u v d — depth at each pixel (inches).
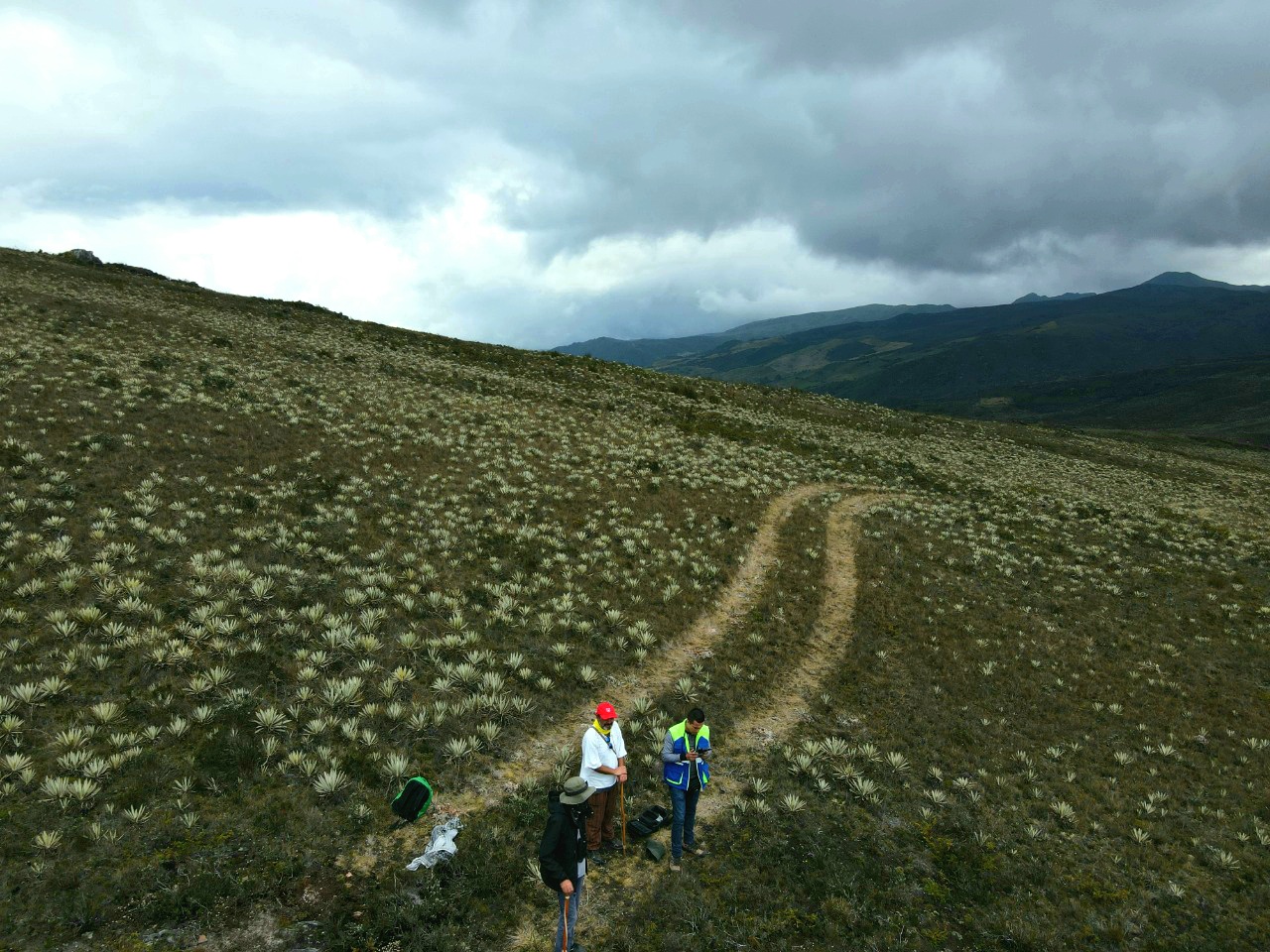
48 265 2343.8
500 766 438.3
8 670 437.1
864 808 458.3
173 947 270.8
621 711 538.9
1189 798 545.0
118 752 382.9
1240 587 1155.9
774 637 724.7
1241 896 424.8
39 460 786.8
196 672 466.6
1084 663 794.8
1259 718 711.7
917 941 339.0
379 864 336.2
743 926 330.6
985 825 456.1
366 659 527.8
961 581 1008.2
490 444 1363.2
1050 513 1621.6
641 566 872.3
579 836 283.3
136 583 564.7
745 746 517.7
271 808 357.1
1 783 337.7
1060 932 362.3
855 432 2513.5
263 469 942.4
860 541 1126.4
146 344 1556.3
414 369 2073.1
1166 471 2731.3
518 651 599.2
